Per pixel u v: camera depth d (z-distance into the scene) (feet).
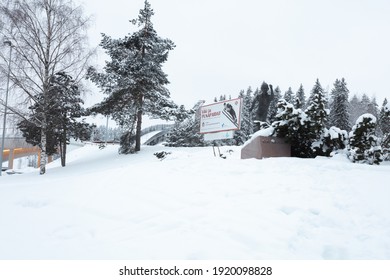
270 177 20.15
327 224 12.92
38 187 24.32
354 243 11.28
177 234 12.25
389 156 30.71
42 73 54.90
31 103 54.85
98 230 13.62
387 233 11.80
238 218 13.46
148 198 17.56
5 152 137.28
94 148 128.57
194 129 115.55
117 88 63.62
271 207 14.69
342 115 112.88
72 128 69.05
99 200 18.21
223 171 22.77
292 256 10.40
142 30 68.74
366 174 19.22
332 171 20.70
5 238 13.17
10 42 50.88
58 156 153.89
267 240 11.32
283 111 30.42
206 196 17.03
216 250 10.75
